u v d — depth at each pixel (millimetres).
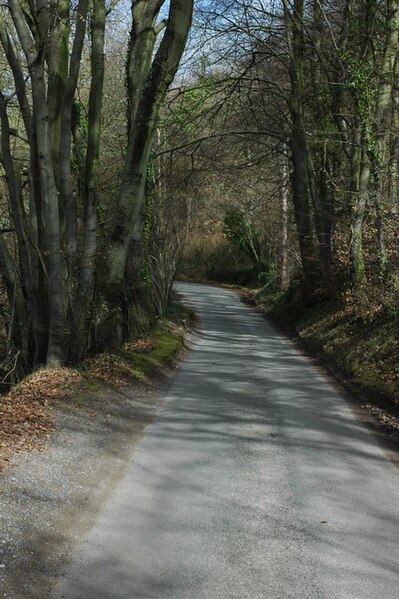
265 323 30016
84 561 4844
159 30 17281
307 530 5652
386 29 20109
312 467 7609
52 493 5949
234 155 28922
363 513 6129
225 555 5074
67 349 12359
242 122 26266
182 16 13000
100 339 14047
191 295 46094
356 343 15945
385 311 16250
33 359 12828
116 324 14422
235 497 6469
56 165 12438
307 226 25156
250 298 44781
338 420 10180
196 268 60969
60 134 12312
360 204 19594
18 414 8328
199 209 43844
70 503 5867
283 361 17281
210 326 27719
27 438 7398
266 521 5840
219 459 7832
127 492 6473
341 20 23922
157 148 25453
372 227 21062
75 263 12898
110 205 20438
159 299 23594
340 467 7645
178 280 60750
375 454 8258
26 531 5070
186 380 13906
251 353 18984
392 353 13398
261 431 9320
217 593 4453
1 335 13961
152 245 23719
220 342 22062
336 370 15203
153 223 23859
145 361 14578
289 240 34125
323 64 22422
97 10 12578
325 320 21438
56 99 12227
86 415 9180
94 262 12930
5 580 4312
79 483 6422
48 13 11766
